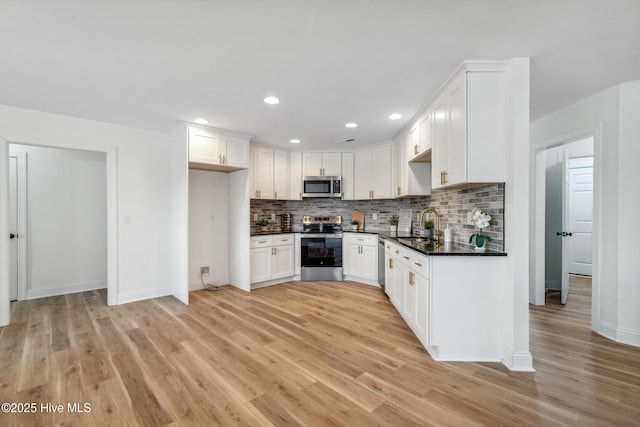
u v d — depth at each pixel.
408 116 3.39
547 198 4.48
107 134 3.64
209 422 1.65
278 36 1.86
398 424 1.63
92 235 4.47
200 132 3.78
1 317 3.00
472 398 1.85
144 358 2.35
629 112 2.61
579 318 3.26
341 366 2.23
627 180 2.64
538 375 2.11
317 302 3.81
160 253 4.08
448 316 2.34
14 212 3.89
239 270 4.50
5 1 1.51
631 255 2.63
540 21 1.72
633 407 1.76
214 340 2.69
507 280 2.26
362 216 5.29
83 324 3.06
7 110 3.02
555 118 3.33
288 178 5.16
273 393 1.90
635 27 1.78
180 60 2.14
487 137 2.25
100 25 1.74
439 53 2.08
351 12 1.63
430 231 3.62
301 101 2.92
